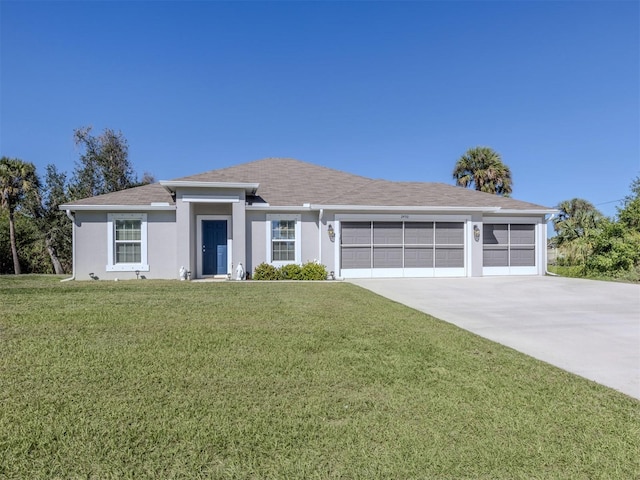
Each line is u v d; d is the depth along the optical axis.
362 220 15.59
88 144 27.83
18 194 24.89
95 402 3.35
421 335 5.91
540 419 3.15
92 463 2.45
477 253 16.20
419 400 3.50
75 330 5.88
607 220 18.59
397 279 15.11
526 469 2.45
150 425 2.94
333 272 15.28
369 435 2.85
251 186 14.45
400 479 2.33
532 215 17.19
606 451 2.68
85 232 14.58
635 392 3.80
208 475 2.34
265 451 2.62
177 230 14.46
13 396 3.46
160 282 13.39
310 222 15.62
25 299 8.96
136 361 4.45
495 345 5.43
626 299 10.06
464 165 27.55
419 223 15.95
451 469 2.43
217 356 4.68
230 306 8.22
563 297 10.39
